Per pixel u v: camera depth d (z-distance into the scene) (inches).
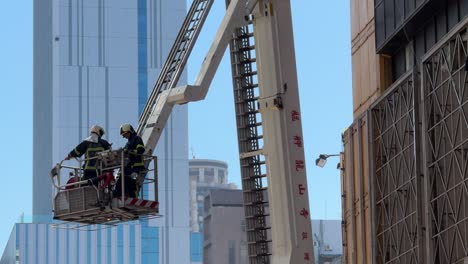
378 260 4416.8
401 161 4210.1
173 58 2728.8
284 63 2783.0
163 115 2647.6
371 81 4682.6
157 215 2549.2
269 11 2785.4
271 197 2755.9
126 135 2541.8
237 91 2847.0
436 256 3794.3
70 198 2524.6
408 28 4276.6
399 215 4239.7
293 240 2728.8
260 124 2824.8
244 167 2837.1
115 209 2479.1
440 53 3799.2
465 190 3553.2
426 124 3875.5
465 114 3595.0
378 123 4485.7
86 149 2564.0
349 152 4830.2
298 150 2765.7
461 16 3873.0
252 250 2812.5
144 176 2559.1
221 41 2711.6
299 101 2785.4
